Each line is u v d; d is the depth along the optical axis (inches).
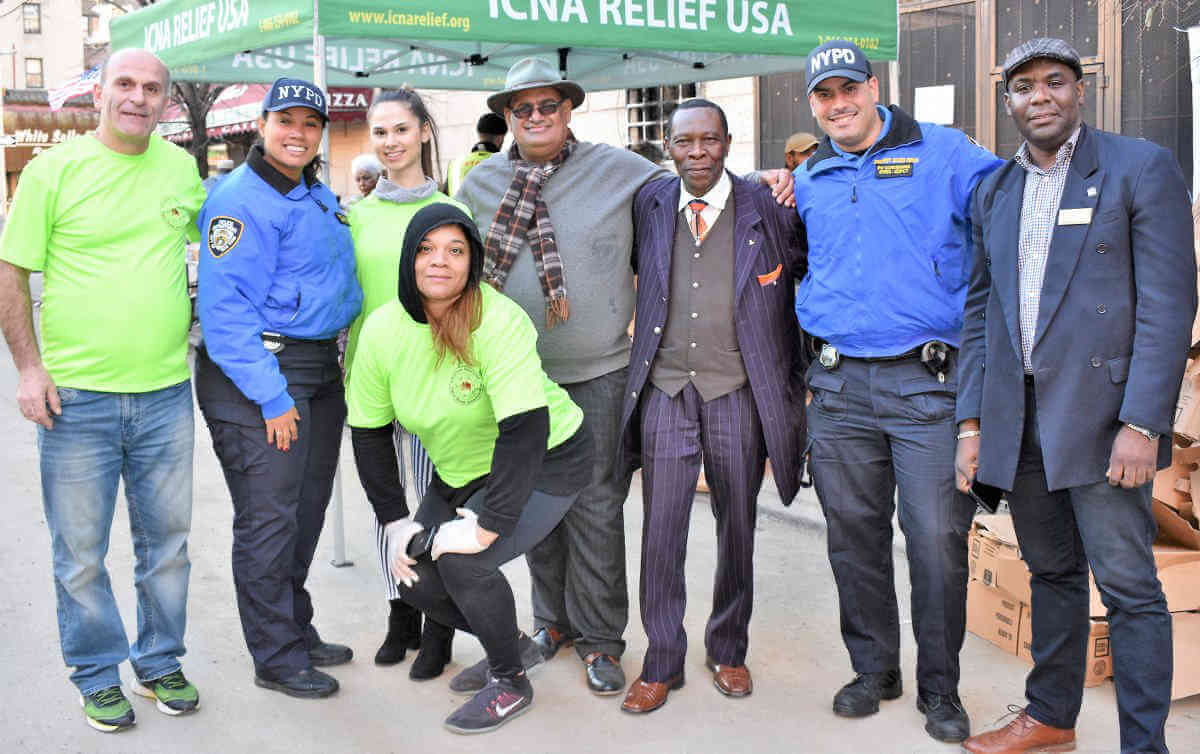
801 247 131.8
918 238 118.4
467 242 114.5
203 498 229.0
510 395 115.5
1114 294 103.3
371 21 157.5
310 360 132.9
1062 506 111.8
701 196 128.9
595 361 136.3
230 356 125.2
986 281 113.9
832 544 128.4
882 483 126.1
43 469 122.6
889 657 129.7
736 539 133.2
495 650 125.6
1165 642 106.1
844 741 122.3
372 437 124.3
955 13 298.5
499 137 246.7
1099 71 274.2
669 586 132.5
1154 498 145.7
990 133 294.5
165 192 122.2
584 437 126.8
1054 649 115.1
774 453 129.6
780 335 130.5
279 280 128.9
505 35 166.4
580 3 171.9
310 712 131.5
